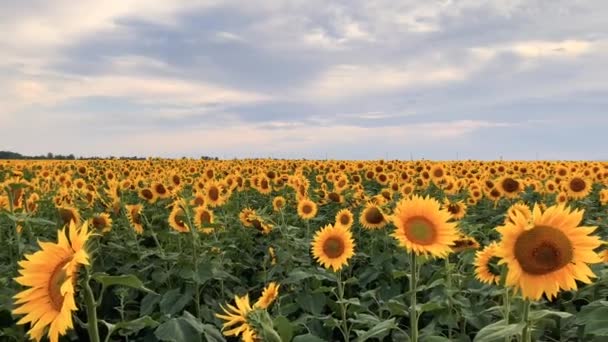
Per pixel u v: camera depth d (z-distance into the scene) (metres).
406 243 5.69
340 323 7.81
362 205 16.08
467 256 8.59
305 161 41.00
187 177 24.70
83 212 12.95
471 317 7.25
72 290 3.23
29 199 13.35
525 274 4.12
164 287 9.84
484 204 19.30
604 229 13.35
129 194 18.89
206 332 5.45
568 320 7.30
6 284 8.31
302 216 13.06
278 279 10.41
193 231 9.09
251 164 37.69
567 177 21.61
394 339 7.45
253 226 12.77
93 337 3.62
